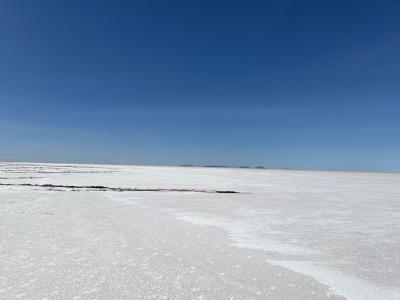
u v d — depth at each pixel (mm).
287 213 12648
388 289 5141
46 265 5992
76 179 30109
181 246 7508
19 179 27797
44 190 19266
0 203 13578
